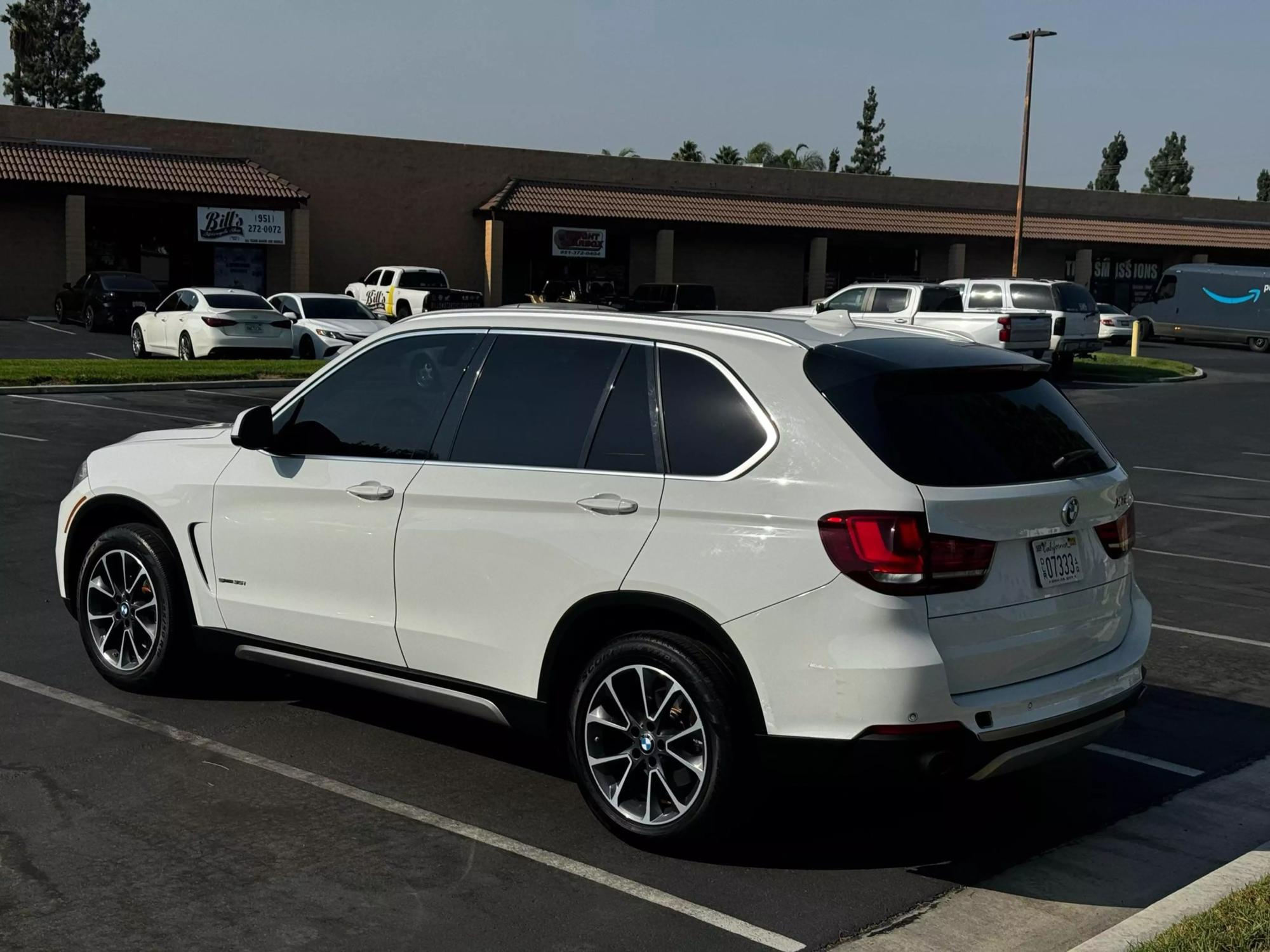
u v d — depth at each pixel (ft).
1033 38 138.31
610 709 16.01
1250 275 139.85
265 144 138.10
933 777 14.28
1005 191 179.22
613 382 16.43
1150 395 88.48
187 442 20.71
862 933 13.80
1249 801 18.16
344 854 15.37
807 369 15.15
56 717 20.07
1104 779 18.89
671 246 155.02
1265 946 12.72
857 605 14.06
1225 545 38.09
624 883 14.80
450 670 17.28
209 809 16.63
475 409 17.51
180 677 21.11
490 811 16.84
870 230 163.12
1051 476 15.56
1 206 125.39
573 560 15.90
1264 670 24.94
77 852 15.16
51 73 238.48
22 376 67.05
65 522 21.95
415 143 146.00
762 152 306.76
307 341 88.94
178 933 13.26
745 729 14.90
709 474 15.23
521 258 157.17
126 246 131.95
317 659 18.75
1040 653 15.28
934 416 15.12
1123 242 176.45
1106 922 14.25
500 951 13.12
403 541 17.48
